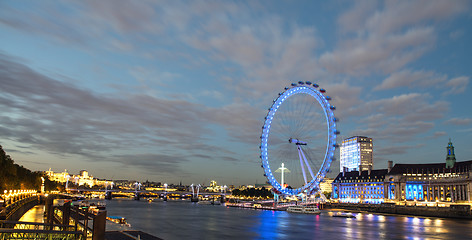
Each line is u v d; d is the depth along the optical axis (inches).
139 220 6688.0
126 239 2928.2
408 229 5944.9
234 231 5196.9
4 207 4170.8
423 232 5521.7
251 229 5536.4
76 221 2549.2
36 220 5556.1
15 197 6240.2
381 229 5900.6
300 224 6614.2
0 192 5890.8
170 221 6599.4
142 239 2997.0
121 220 5029.5
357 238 4714.6
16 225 3179.1
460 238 4889.3
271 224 6481.3
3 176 6072.8
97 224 2005.4
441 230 5846.5
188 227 5565.9
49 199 4384.8
